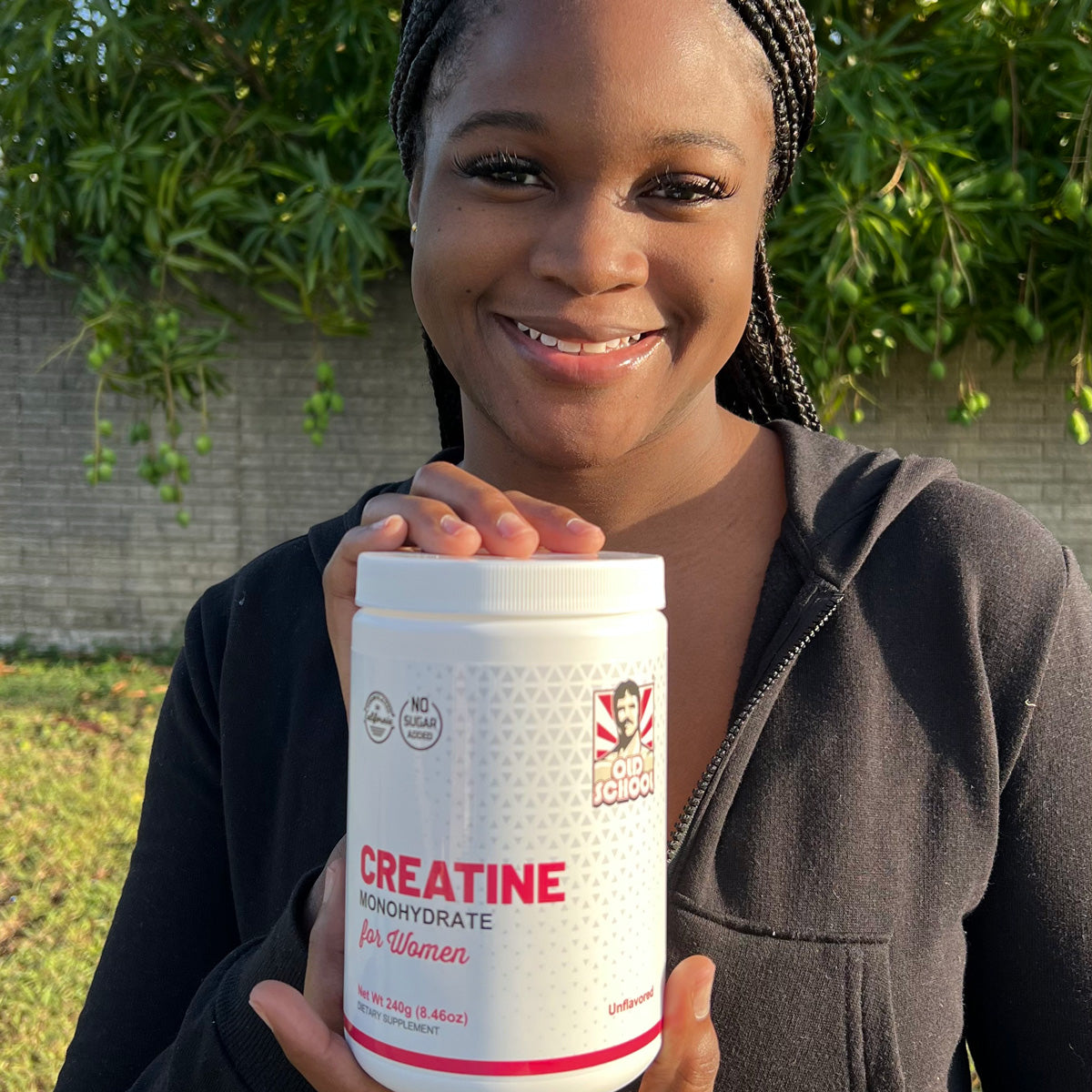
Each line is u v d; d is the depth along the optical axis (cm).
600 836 72
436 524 83
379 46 439
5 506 647
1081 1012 110
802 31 105
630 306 96
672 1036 80
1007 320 455
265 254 479
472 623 71
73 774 474
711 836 105
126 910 133
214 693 135
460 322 102
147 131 484
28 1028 319
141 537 639
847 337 424
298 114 498
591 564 72
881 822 109
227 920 135
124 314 491
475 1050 70
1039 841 112
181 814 136
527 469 113
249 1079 92
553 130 91
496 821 70
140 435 523
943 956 109
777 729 110
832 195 368
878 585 115
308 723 125
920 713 111
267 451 623
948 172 394
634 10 90
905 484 117
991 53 388
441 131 100
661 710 77
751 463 124
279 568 136
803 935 105
